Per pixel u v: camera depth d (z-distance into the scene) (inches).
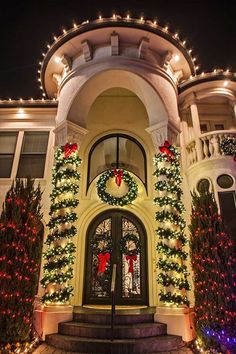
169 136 332.2
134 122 404.8
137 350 223.8
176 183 311.7
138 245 343.3
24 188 259.6
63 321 263.7
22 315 217.3
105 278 332.2
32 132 408.5
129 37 353.1
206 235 243.9
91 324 252.8
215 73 380.5
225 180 332.2
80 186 369.4
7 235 227.8
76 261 334.3
